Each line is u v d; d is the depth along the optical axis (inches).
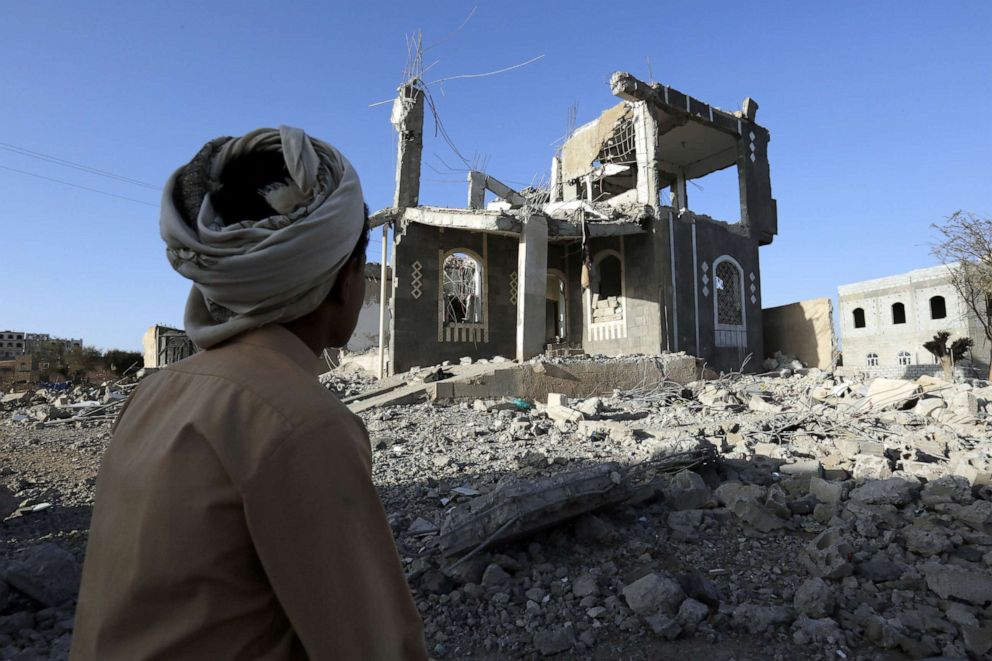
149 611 25.1
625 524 178.5
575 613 128.0
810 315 844.6
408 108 656.4
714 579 144.8
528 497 154.5
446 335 681.0
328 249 31.8
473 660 114.8
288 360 30.1
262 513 24.0
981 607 124.7
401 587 28.5
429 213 627.5
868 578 139.4
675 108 752.3
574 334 812.0
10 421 517.7
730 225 805.2
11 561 148.5
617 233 683.4
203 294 31.9
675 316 708.0
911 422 346.6
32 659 111.4
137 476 27.0
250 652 25.1
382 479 242.5
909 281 1189.1
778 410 418.3
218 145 34.7
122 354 1531.7
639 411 433.1
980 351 1060.5
